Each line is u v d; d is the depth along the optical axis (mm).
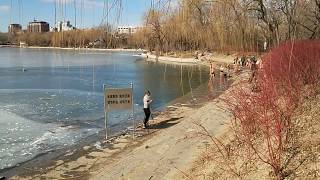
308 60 15883
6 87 51281
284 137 10688
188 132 19344
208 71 59375
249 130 11883
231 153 11992
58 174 16891
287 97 12039
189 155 15102
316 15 20625
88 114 31031
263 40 21109
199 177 11773
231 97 18922
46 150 20891
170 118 26656
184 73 65375
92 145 21156
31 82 58062
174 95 41062
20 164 18641
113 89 22156
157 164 15531
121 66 88688
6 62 98688
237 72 34375
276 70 13523
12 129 26125
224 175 10875
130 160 17016
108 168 16719
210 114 21281
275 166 9273
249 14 20578
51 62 99562
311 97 13625
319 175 8656
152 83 54438
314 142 10000
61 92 46000
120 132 23922
